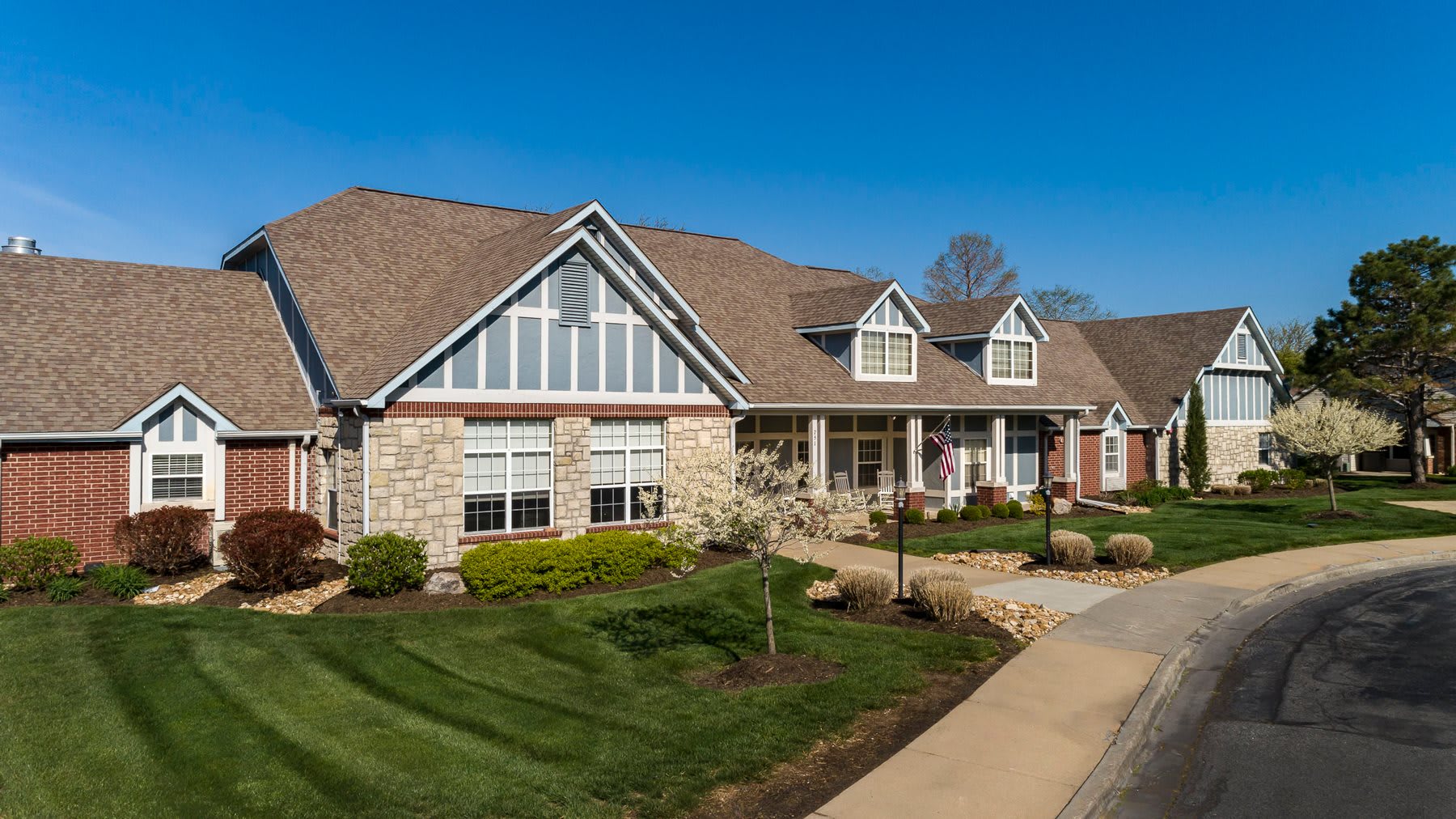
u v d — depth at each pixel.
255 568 14.88
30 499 15.90
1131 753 8.52
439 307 17.91
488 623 12.93
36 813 7.25
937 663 11.21
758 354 24.08
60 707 9.62
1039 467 32.22
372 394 15.30
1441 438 46.19
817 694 9.90
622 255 22.02
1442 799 7.55
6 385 16.17
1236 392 39.72
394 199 23.50
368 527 15.60
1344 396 39.91
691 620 13.41
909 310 26.48
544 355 17.61
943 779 7.72
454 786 7.59
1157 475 36.47
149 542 15.93
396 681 10.50
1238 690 10.77
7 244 22.16
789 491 12.44
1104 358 41.19
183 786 7.71
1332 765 8.34
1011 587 16.16
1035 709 9.55
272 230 20.28
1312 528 24.80
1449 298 36.59
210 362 18.81
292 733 8.88
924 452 29.09
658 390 19.36
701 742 8.53
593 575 15.48
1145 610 14.41
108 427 16.38
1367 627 13.94
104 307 19.06
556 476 17.78
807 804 7.25
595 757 8.17
